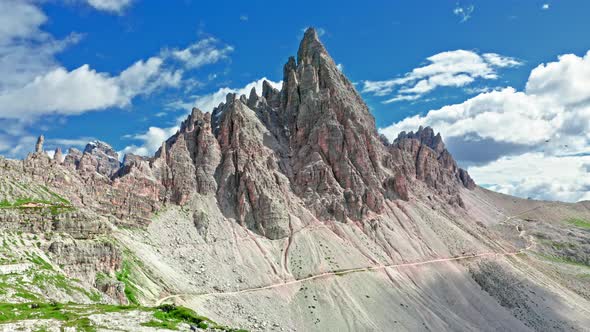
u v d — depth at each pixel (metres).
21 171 169.25
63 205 159.25
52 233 146.50
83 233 155.12
